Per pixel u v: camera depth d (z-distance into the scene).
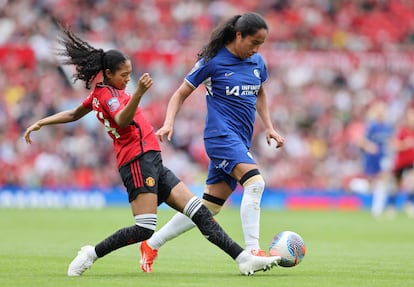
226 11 121.31
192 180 93.94
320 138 105.94
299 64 109.56
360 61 112.00
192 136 100.69
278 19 123.25
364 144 79.31
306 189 96.56
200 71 29.53
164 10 118.56
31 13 112.31
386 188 79.69
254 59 30.31
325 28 124.50
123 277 26.73
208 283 24.89
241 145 29.11
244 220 28.75
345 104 111.06
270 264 26.89
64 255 35.97
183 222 29.33
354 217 77.00
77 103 99.69
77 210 82.94
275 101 108.06
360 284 25.22
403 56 113.38
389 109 111.19
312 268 30.78
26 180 92.00
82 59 27.25
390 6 131.75
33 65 102.12
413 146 75.19
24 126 96.25
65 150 94.88
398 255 38.78
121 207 88.94
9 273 28.02
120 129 26.70
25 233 53.41
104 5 115.88
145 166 26.64
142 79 24.45
